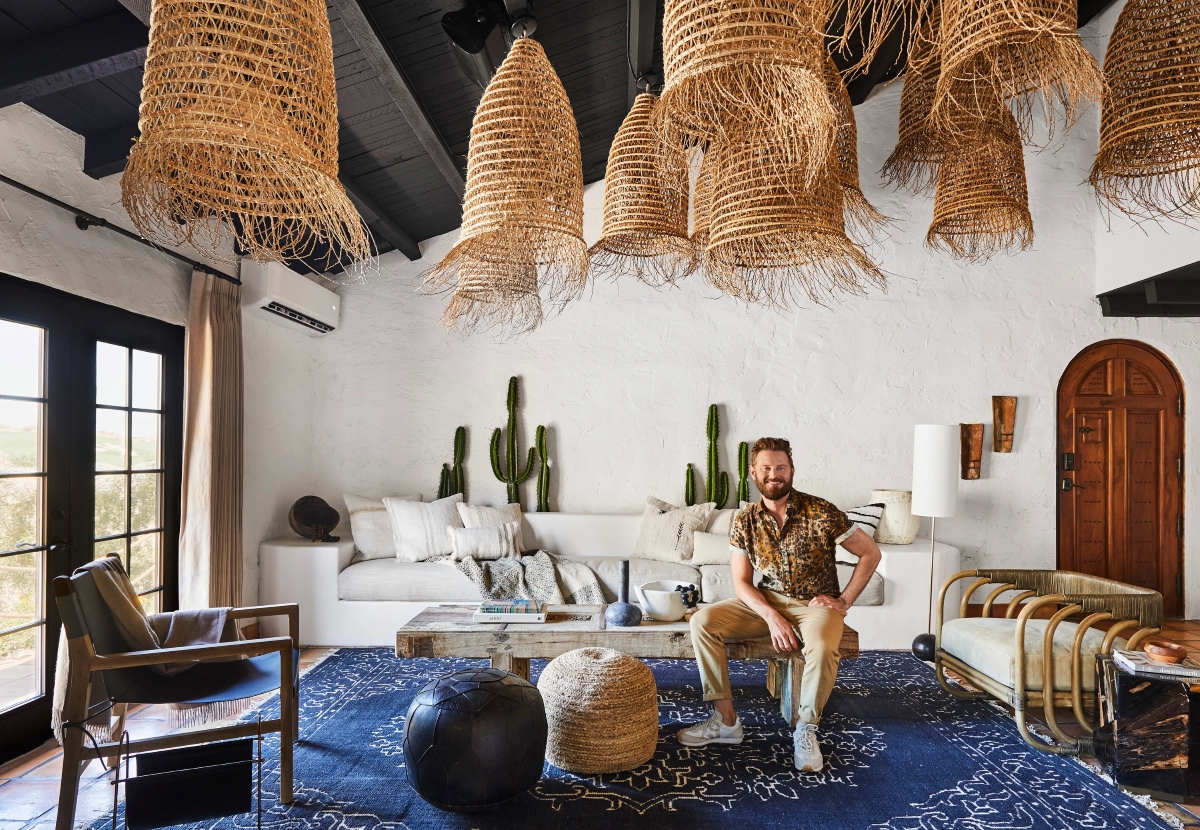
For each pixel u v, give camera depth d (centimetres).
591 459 532
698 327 533
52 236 296
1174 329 532
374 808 239
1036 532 525
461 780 229
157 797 212
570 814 236
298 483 510
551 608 343
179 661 226
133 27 246
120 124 312
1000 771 270
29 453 297
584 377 534
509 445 525
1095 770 271
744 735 301
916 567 438
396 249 531
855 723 318
